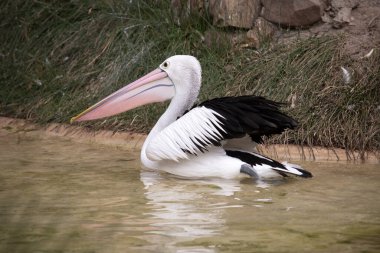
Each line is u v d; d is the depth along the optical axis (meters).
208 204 8.73
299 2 15.15
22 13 18.34
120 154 12.66
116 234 7.27
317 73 13.94
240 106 10.34
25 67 17.12
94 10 17.69
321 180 10.41
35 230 7.41
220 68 14.95
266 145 12.80
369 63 13.91
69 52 17.03
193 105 11.85
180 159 10.74
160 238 7.11
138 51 15.91
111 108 12.02
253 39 15.30
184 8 16.25
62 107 15.40
